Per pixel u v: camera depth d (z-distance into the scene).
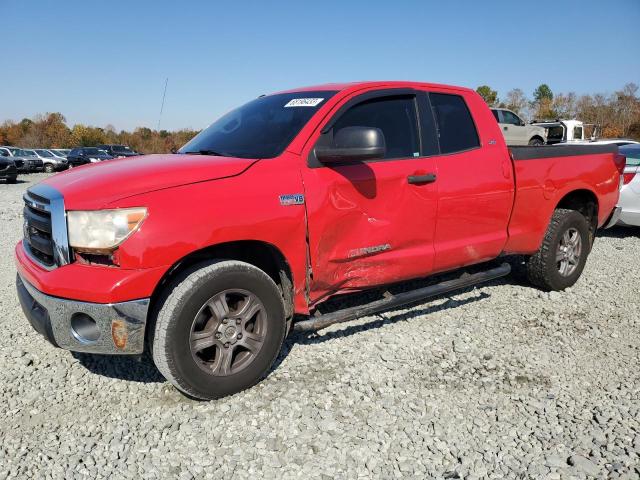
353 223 3.57
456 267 4.34
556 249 5.01
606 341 4.06
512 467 2.59
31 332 4.18
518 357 3.77
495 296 5.05
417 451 2.73
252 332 3.26
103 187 2.94
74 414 3.05
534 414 3.05
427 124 4.09
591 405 3.14
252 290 3.16
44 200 3.06
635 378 3.47
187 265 3.12
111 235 2.79
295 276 3.37
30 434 2.87
